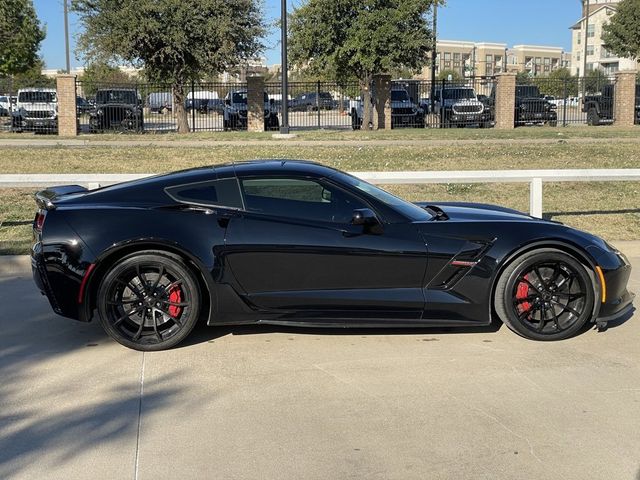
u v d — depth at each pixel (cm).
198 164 1495
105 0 2322
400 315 545
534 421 420
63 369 506
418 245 540
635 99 2980
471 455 379
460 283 544
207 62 2395
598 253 555
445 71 9706
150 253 531
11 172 1390
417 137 2048
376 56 2516
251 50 2483
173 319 540
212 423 419
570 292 561
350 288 541
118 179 892
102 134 2359
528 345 556
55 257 527
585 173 942
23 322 616
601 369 505
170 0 2294
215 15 2364
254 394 462
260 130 2664
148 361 523
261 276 536
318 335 582
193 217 538
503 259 543
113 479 355
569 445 390
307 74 2709
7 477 355
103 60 2361
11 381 484
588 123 3050
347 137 2047
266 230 536
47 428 411
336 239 537
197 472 362
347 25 2555
